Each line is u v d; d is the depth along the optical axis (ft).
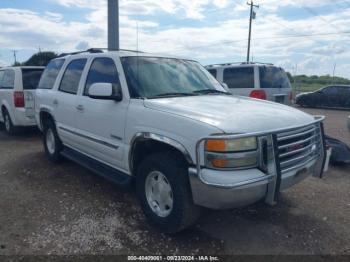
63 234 11.64
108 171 14.55
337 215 13.44
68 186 16.31
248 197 9.77
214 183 9.43
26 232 11.75
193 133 10.05
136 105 12.42
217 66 34.32
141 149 12.72
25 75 27.76
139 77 13.48
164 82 13.92
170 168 10.84
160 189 11.73
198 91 14.42
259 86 31.19
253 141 9.86
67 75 18.04
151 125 11.47
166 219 11.35
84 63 16.55
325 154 13.01
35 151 23.40
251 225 12.53
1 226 12.18
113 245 11.00
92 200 14.62
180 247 10.96
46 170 18.76
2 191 15.64
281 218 13.14
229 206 9.78
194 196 10.24
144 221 12.67
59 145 19.17
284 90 32.48
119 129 13.03
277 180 10.05
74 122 16.44
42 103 19.99
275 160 10.02
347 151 20.34
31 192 15.52
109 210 13.61
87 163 16.10
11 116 28.53
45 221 12.61
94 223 12.48
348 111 60.70
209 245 11.11
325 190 16.20
